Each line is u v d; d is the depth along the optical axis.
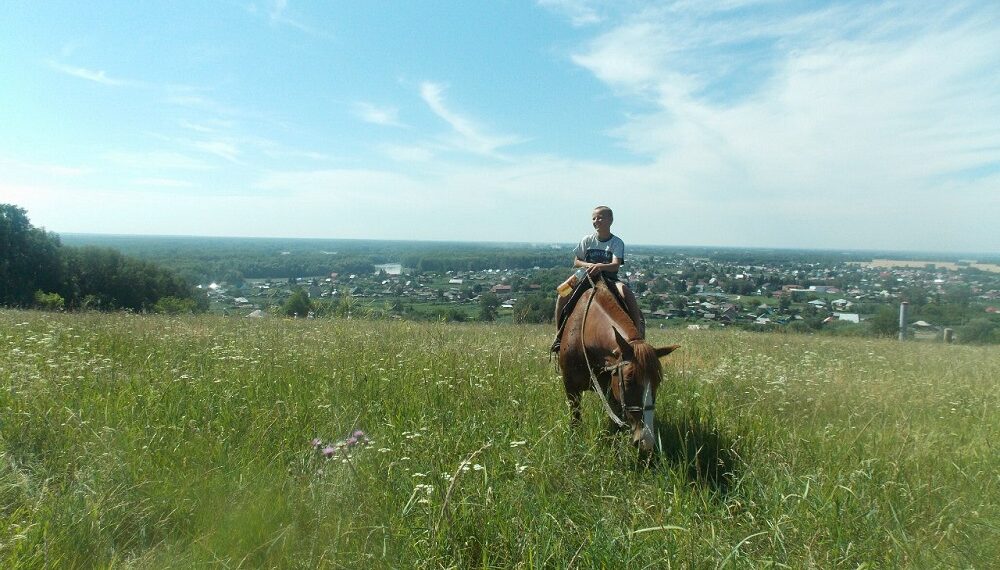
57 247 42.69
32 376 6.07
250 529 3.85
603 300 5.97
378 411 6.23
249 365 7.93
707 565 3.51
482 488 4.09
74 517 3.68
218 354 8.73
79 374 6.67
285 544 3.71
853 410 6.98
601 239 6.97
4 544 3.35
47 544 3.40
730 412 6.46
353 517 3.94
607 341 5.49
